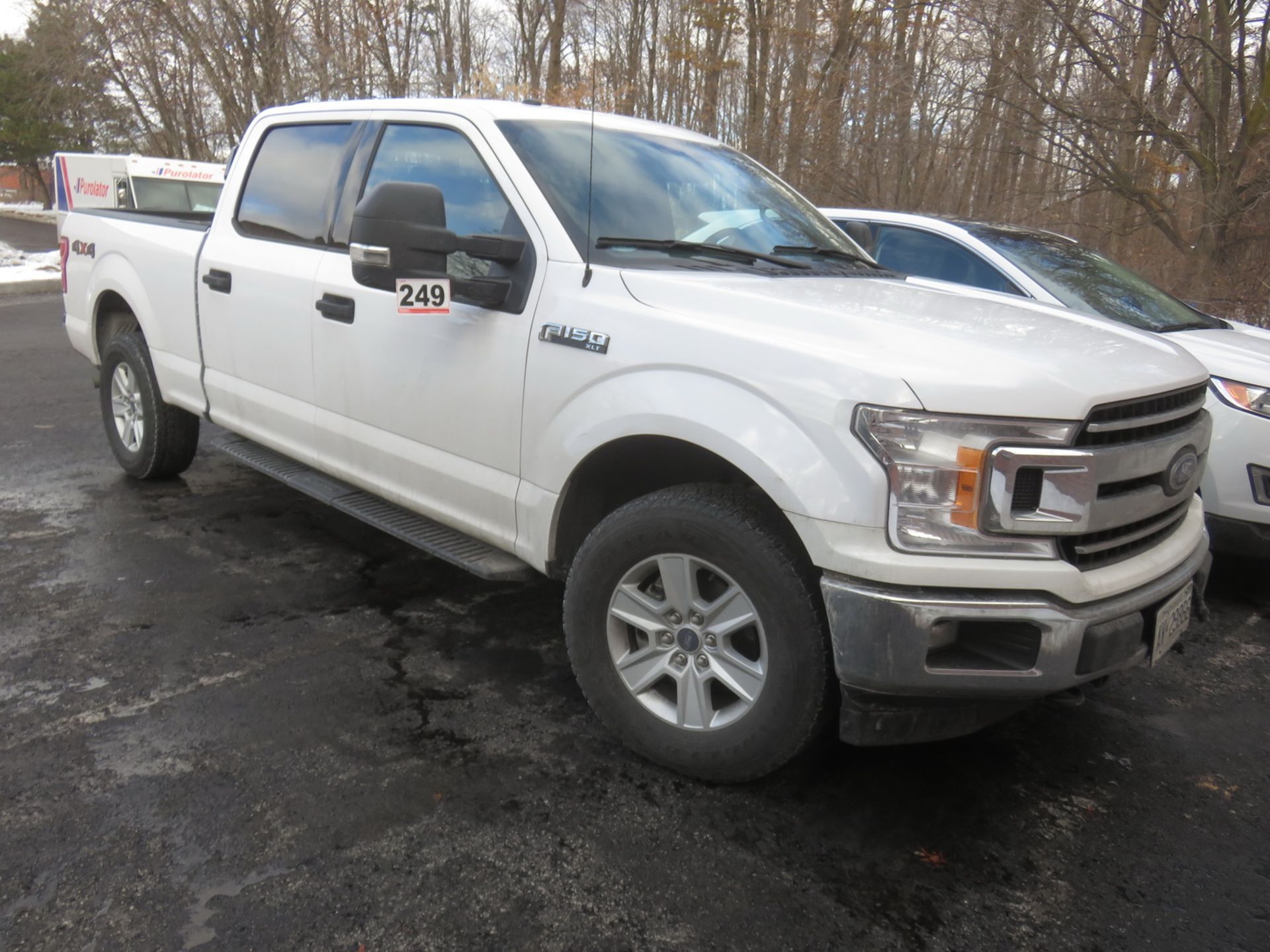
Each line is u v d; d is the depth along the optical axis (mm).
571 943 2281
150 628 3830
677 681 2922
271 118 4645
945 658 2500
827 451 2492
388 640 3822
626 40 15719
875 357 2537
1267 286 9305
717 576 2900
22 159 46625
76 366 9164
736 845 2664
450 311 3463
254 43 21797
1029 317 3150
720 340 2746
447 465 3547
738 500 2760
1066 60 10766
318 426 4105
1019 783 3059
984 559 2455
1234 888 2604
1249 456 4398
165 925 2279
